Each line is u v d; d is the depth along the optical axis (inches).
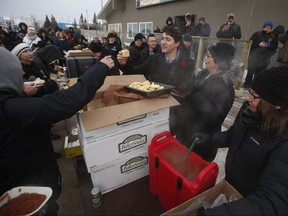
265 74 27.3
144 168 42.4
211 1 255.1
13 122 27.2
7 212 27.5
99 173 36.1
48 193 30.0
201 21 190.5
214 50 50.3
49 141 38.4
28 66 95.3
